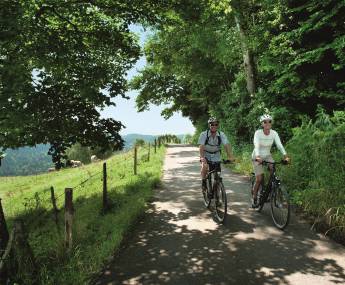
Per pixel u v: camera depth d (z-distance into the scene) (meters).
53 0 8.77
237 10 17.28
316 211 7.34
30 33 8.22
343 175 7.95
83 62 9.25
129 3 9.74
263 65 13.83
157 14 10.55
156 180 12.32
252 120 16.30
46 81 8.52
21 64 6.93
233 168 15.18
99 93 8.88
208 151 7.95
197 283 4.71
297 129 10.16
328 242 5.97
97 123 9.57
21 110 7.30
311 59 11.76
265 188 7.42
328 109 12.86
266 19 14.54
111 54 10.53
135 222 7.50
